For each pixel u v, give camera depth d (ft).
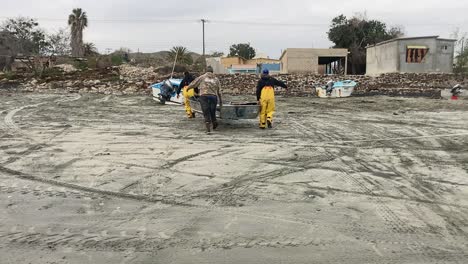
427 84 91.04
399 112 53.57
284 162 24.76
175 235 14.35
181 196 18.43
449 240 13.98
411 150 28.55
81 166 23.72
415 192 19.08
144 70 100.83
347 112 53.72
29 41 143.95
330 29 166.91
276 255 12.89
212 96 35.53
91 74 95.25
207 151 27.89
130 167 23.49
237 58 205.26
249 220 15.69
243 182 20.57
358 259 12.64
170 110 54.03
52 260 12.58
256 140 32.12
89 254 12.97
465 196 18.54
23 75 95.25
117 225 15.21
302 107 60.54
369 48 124.16
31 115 48.14
